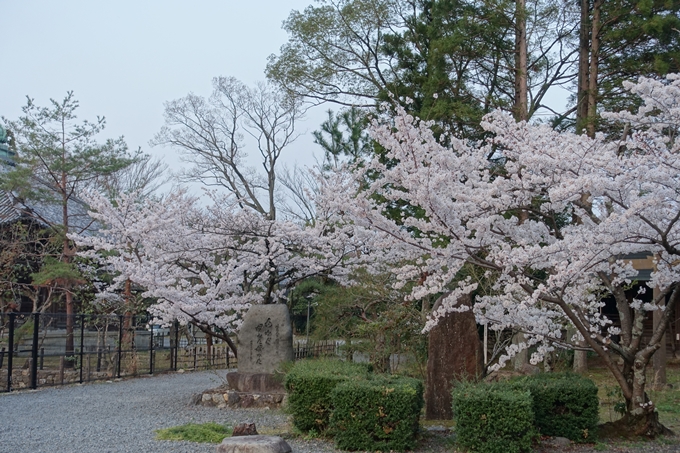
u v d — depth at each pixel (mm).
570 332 10797
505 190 5641
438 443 5879
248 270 10062
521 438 5207
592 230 5164
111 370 13102
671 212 5148
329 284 13867
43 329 12703
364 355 10570
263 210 20125
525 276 5871
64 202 14242
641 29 10188
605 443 5746
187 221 10047
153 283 8766
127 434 6594
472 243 5602
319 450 5652
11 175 13625
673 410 7902
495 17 11570
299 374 6422
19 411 8477
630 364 6168
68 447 5914
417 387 5965
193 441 6109
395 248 7055
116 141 15031
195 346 15891
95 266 14828
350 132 15883
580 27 12055
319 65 14930
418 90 12938
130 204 10297
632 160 4922
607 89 10797
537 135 5879
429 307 9414
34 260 15086
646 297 14398
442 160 5711
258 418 7711
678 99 5113
